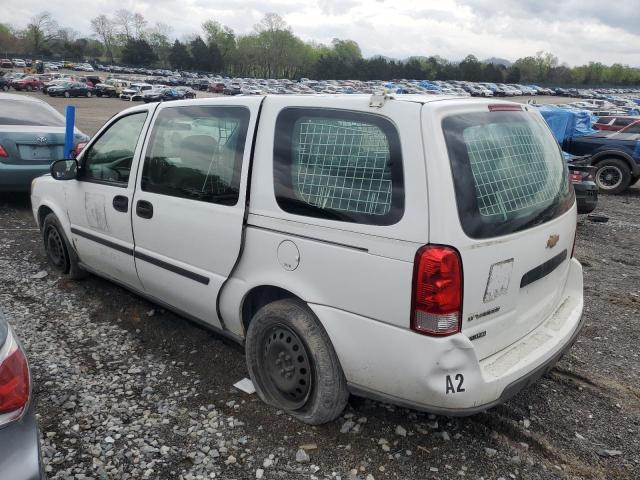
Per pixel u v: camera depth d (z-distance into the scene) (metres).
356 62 129.25
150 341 4.05
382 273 2.56
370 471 2.76
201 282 3.47
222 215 3.26
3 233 6.77
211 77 113.69
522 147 3.03
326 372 2.89
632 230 8.91
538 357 2.84
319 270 2.80
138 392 3.39
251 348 3.24
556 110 12.92
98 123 26.44
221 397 3.35
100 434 2.98
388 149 2.60
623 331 4.66
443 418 3.19
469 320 2.56
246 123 3.23
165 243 3.71
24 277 5.23
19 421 1.96
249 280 3.17
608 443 3.08
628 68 149.75
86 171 4.54
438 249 2.41
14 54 121.12
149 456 2.82
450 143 2.53
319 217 2.80
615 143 12.60
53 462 2.75
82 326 4.26
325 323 2.80
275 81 102.06
